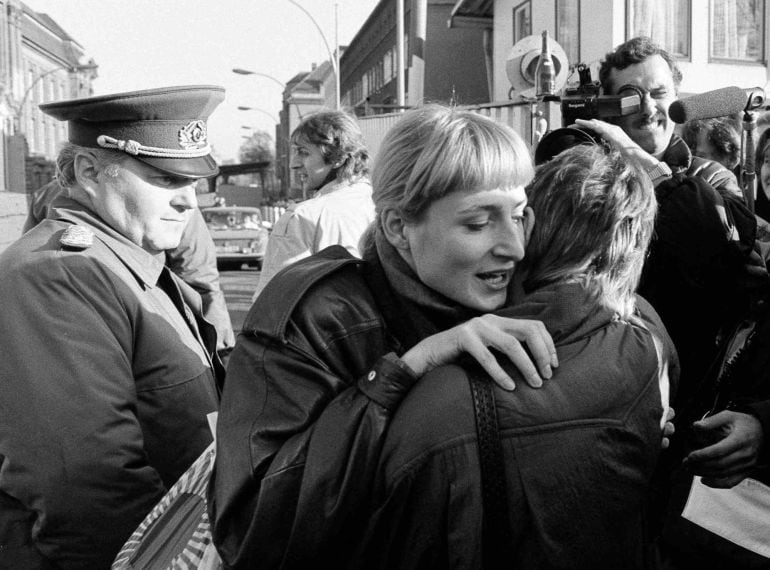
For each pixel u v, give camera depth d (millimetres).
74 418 1803
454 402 1234
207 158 2238
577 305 1336
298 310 1394
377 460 1258
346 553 1315
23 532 1875
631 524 1312
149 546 1620
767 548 2027
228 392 1406
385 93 40156
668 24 12641
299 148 3836
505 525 1236
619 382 1281
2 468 1841
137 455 1873
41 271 1897
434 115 1390
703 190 2197
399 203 1392
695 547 2109
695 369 2262
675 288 2242
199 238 3562
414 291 1428
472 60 22953
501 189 1335
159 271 2199
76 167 2133
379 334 1416
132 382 1947
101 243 2057
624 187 1414
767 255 2428
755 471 1817
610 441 1255
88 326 1886
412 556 1257
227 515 1310
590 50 13117
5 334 1849
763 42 13219
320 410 1333
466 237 1344
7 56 57125
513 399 1235
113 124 2082
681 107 2459
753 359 2057
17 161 48312
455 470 1215
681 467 1988
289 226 3643
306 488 1237
